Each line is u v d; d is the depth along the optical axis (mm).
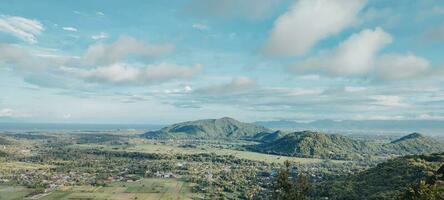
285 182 103812
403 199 119125
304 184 106500
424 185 115812
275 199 107250
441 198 115812
